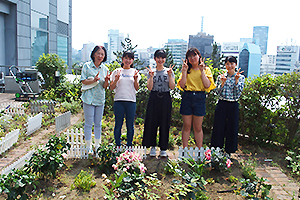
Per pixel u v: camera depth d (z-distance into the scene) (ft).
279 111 19.52
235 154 18.02
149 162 15.48
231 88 15.71
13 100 37.37
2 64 63.98
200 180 12.63
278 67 433.89
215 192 12.51
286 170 15.93
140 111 26.89
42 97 36.22
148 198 11.68
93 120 16.87
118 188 11.78
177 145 19.35
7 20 64.23
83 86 16.11
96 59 15.88
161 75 15.64
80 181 12.71
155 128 16.21
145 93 26.27
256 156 17.89
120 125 16.17
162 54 15.37
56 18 93.56
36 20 78.13
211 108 22.03
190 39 481.05
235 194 12.37
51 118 26.53
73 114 28.76
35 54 78.18
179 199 11.50
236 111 15.94
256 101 19.40
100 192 12.19
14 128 22.56
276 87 19.29
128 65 16.02
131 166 13.09
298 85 18.90
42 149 13.99
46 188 12.44
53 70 42.09
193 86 15.37
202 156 15.24
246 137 20.99
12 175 11.23
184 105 15.62
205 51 481.05
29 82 38.50
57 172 13.92
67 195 11.90
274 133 19.90
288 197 12.53
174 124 24.91
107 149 14.25
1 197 11.47
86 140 16.25
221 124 16.28
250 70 443.32
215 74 21.43
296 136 19.92
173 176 13.82
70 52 113.50
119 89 15.71
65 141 15.35
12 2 62.85
